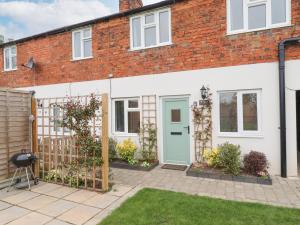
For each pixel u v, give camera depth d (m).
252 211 3.78
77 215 3.77
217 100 6.60
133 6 9.30
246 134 6.27
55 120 5.49
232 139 6.40
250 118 6.30
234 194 4.66
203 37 6.78
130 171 6.53
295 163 5.82
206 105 6.68
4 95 5.22
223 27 6.53
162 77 7.37
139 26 7.93
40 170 5.80
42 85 9.87
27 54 10.37
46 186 5.20
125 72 8.00
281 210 3.83
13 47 11.02
